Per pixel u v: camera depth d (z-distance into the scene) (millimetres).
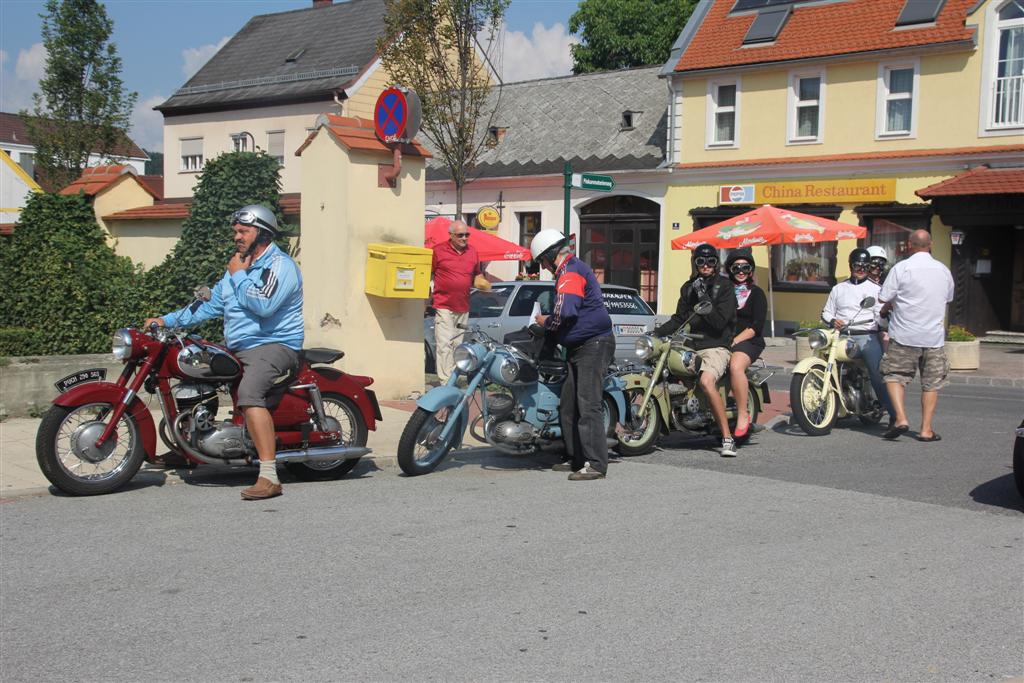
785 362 19188
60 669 4105
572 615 4770
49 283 10758
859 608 4938
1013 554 5914
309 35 35219
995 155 22062
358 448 7637
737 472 8266
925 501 7262
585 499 7152
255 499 6957
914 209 22938
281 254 7117
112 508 6641
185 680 4004
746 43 25734
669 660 4262
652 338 9039
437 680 4023
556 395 8125
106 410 7047
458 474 8062
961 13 22750
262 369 6988
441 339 11742
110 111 33219
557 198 29656
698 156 26562
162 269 12977
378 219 11273
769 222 21578
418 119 11227
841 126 24250
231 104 33250
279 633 4500
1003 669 4242
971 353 17391
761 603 4980
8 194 36062
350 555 5672
